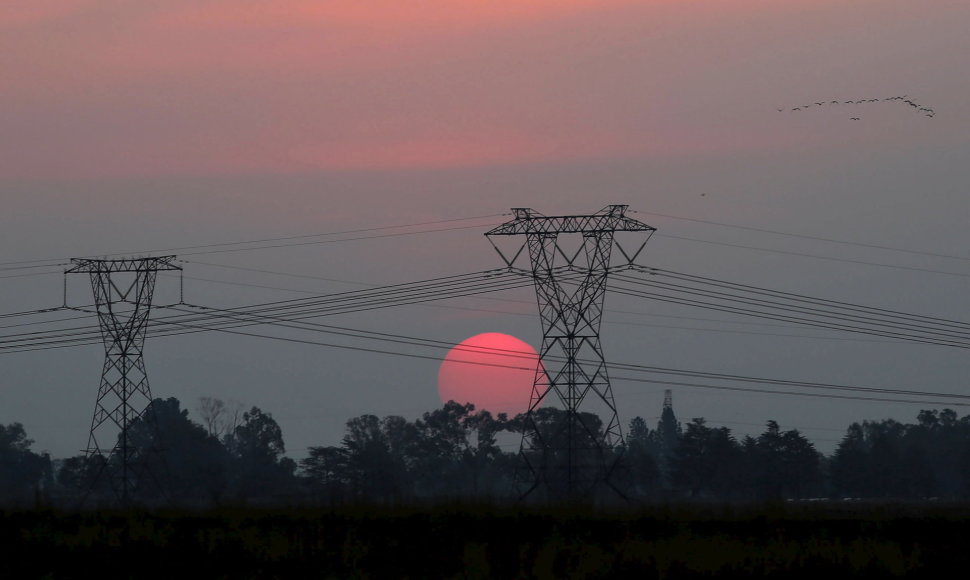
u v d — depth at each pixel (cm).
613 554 16825
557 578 15300
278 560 17200
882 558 16975
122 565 16888
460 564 16712
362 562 17162
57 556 17625
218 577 15962
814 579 15875
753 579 15688
